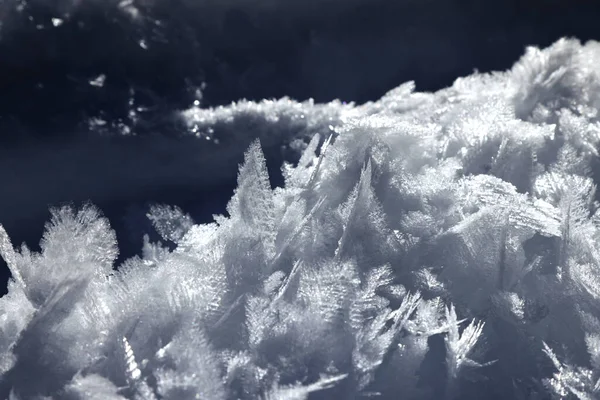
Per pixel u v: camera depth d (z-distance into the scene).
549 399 0.20
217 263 0.21
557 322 0.21
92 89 0.45
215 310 0.20
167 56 0.50
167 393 0.18
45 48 0.46
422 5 0.92
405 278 0.21
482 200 0.23
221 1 0.65
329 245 0.21
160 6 0.53
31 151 0.41
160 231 0.23
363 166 0.22
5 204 0.39
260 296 0.20
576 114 0.27
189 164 0.40
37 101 0.44
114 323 0.20
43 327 0.19
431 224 0.22
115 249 0.21
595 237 0.22
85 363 0.19
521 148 0.25
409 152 0.23
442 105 0.29
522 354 0.21
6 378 0.19
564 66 0.28
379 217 0.22
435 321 0.20
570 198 0.22
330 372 0.19
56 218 0.21
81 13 0.48
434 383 0.20
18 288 0.20
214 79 0.55
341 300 0.20
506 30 0.95
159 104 0.45
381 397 0.19
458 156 0.25
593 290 0.21
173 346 0.19
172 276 0.20
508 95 0.28
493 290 0.21
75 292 0.20
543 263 0.22
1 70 0.44
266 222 0.21
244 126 0.41
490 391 0.20
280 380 0.19
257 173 0.22
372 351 0.19
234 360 0.19
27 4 0.48
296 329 0.19
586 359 0.20
